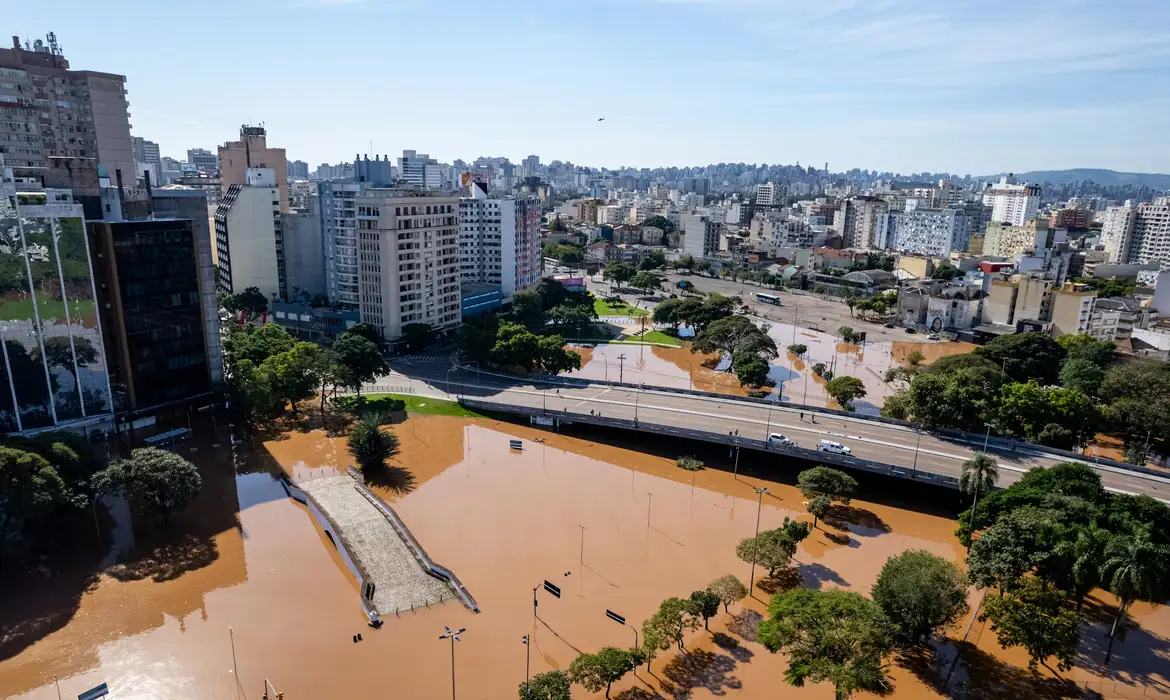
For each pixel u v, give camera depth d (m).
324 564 101.12
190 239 148.50
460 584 95.38
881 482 132.25
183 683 76.75
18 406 123.94
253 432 150.62
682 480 134.62
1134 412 149.62
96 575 96.75
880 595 82.88
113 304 138.62
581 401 168.25
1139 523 90.88
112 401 139.25
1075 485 102.12
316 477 129.00
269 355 168.75
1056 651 76.88
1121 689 79.50
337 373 160.50
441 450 145.12
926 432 146.88
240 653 81.56
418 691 76.00
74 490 103.06
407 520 113.94
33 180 129.62
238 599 92.00
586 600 93.19
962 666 82.62
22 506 92.50
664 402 167.50
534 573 99.50
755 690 77.19
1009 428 147.25
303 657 81.00
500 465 138.50
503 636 85.56
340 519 111.00
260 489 124.94
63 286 125.81
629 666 74.19
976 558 90.00
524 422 163.00
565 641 84.81
